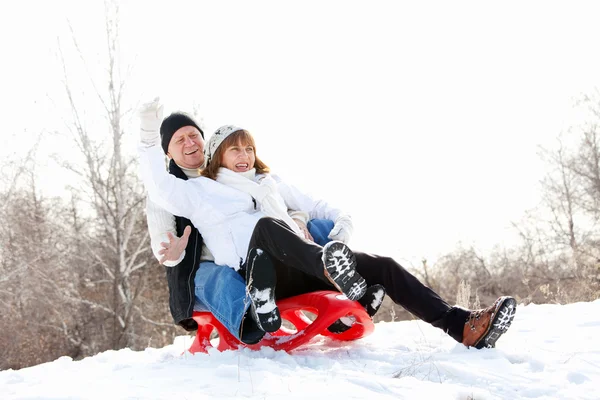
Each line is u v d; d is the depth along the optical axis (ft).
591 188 91.86
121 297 67.87
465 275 82.53
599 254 81.71
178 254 16.01
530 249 84.38
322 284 16.38
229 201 16.38
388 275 15.39
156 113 16.22
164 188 16.12
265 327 14.06
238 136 16.97
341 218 17.24
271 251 14.34
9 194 77.36
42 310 71.36
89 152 71.51
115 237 70.38
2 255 74.18
